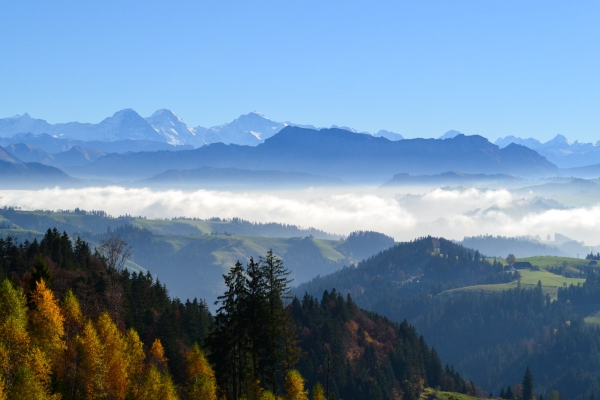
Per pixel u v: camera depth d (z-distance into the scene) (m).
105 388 110.12
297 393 109.31
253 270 103.31
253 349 104.12
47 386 99.38
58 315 111.44
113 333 118.50
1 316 104.94
